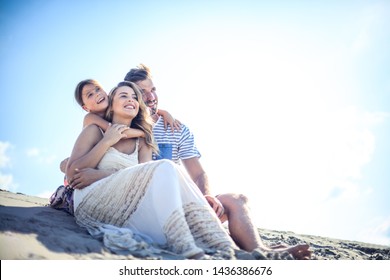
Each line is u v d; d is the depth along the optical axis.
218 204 1.68
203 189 2.20
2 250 1.19
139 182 1.58
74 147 1.82
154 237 1.55
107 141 1.76
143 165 1.58
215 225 1.54
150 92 2.42
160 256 1.39
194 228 1.53
